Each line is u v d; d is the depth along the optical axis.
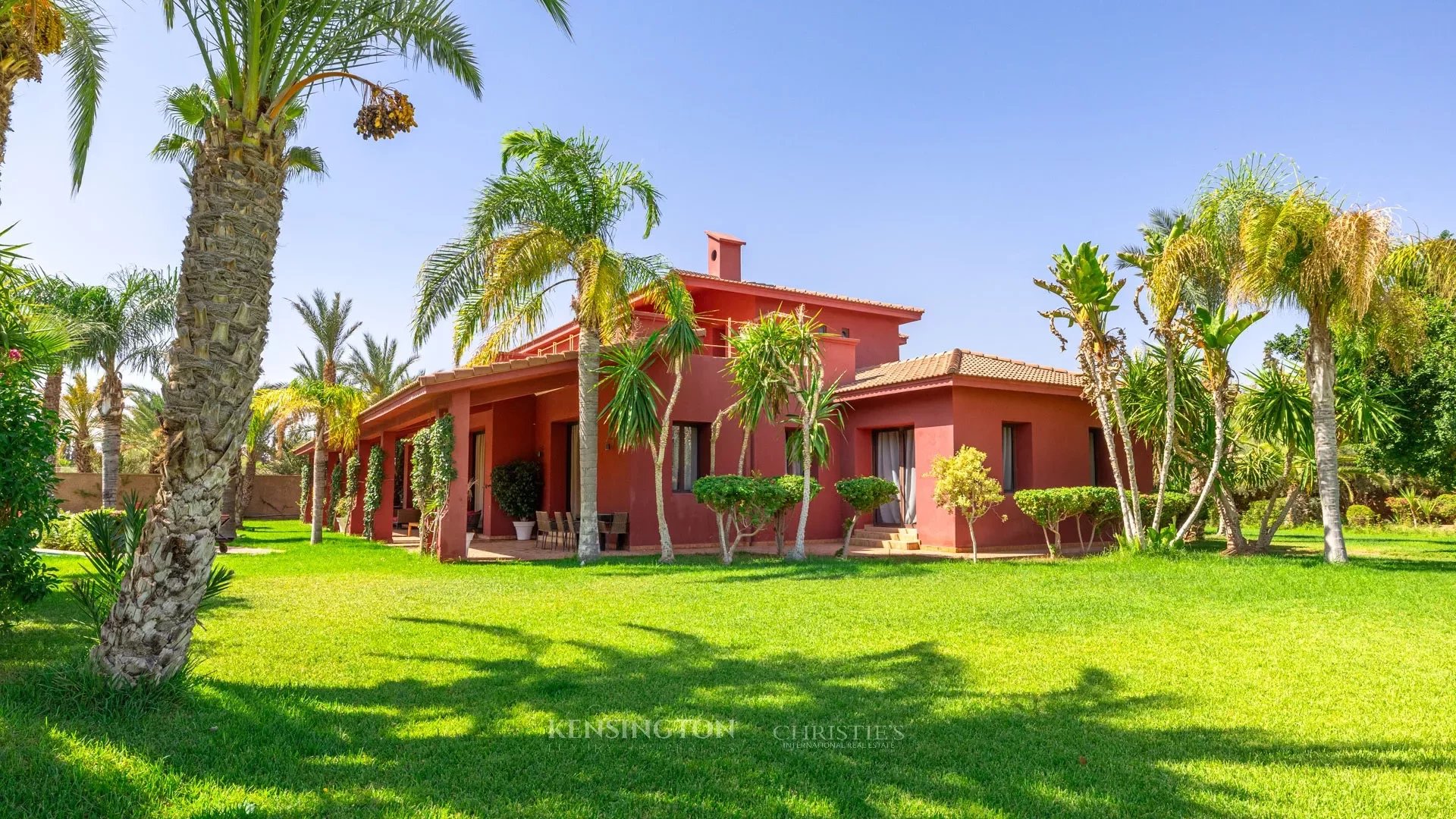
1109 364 13.53
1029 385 16.50
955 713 4.88
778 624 7.68
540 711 4.93
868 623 7.73
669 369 16.41
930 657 6.30
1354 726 4.59
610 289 13.28
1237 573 10.89
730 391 17.17
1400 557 14.02
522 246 13.07
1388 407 14.81
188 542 4.85
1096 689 5.41
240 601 9.27
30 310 7.30
